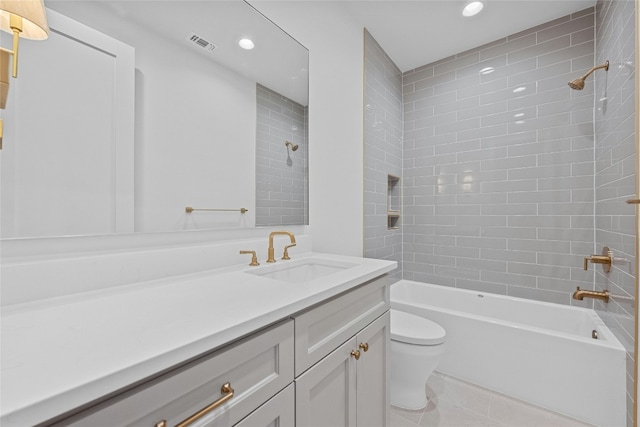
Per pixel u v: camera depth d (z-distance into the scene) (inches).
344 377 36.9
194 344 19.0
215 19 47.0
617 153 61.0
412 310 81.0
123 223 36.0
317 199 67.8
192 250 40.4
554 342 61.7
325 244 70.2
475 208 96.5
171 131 41.2
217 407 21.3
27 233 28.7
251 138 52.8
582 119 79.9
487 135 94.3
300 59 62.6
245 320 22.6
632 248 52.2
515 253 89.8
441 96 103.3
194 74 44.1
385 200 98.9
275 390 26.0
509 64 90.7
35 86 29.4
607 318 66.9
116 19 35.7
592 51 78.4
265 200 55.4
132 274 34.0
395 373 62.7
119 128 35.7
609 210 66.7
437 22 84.5
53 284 28.2
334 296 34.9
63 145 31.2
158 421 18.1
